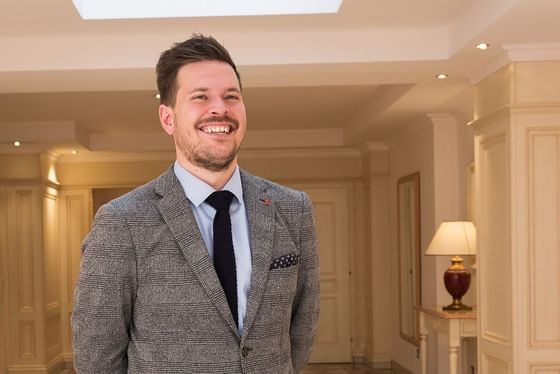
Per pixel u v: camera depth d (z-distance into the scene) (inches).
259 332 61.7
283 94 270.5
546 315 174.4
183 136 62.1
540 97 172.2
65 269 394.0
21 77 188.2
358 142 358.9
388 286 363.9
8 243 356.8
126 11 165.3
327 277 395.5
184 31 177.3
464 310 237.6
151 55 179.9
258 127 353.1
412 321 318.3
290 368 65.5
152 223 61.6
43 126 318.7
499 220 183.3
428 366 293.4
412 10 164.9
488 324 191.8
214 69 61.9
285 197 67.3
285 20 170.1
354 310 392.8
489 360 190.4
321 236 395.5
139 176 394.3
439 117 274.8
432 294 285.6
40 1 152.1
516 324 173.8
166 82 63.7
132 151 368.2
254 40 180.5
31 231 357.4
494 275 187.3
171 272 60.8
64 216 394.9
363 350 388.8
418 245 301.4
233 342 60.9
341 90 265.9
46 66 180.1
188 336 60.5
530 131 173.8
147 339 61.1
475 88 196.5
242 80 199.6
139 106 286.0
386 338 363.9
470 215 258.2
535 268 174.2
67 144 334.3
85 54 180.2
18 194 357.4
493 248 187.8
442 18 171.8
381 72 193.3
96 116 308.2
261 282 62.1
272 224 64.4
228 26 174.1
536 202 173.8
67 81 195.5
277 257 63.6
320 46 180.4
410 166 318.0
